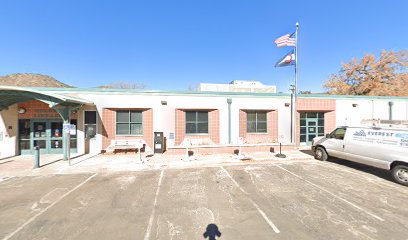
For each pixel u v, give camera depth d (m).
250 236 4.14
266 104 15.20
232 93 14.71
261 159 11.45
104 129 13.30
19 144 12.68
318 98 15.77
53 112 12.94
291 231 4.32
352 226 4.52
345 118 16.09
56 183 7.50
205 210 5.32
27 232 4.33
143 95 13.71
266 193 6.51
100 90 13.21
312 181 7.73
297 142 15.61
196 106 14.28
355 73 27.45
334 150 10.36
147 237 4.14
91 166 9.90
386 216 4.99
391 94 24.55
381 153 8.08
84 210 5.33
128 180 7.84
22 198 6.12
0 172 8.91
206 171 9.12
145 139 13.81
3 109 12.13
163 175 8.52
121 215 5.06
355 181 7.73
